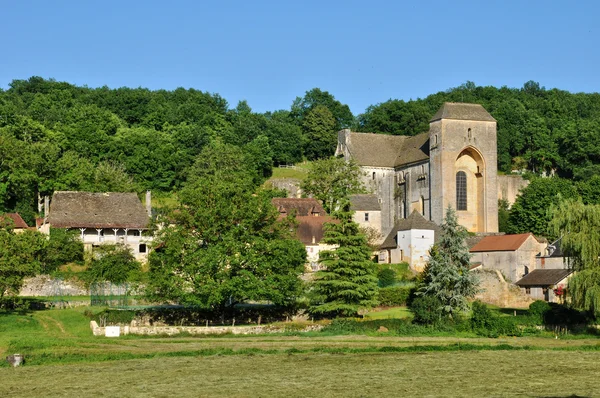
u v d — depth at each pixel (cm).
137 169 17800
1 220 10456
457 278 9375
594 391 5681
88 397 5522
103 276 10606
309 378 6141
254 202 9612
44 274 10594
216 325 8994
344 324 8819
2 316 8862
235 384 5912
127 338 8194
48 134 17425
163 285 8875
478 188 15500
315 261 12619
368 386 5850
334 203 15575
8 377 6244
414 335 8600
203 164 17600
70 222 12325
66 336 8194
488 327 8806
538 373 6369
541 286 11125
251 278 8906
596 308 8388
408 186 16362
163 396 5538
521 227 15538
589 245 8688
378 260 13825
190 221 9319
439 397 5481
